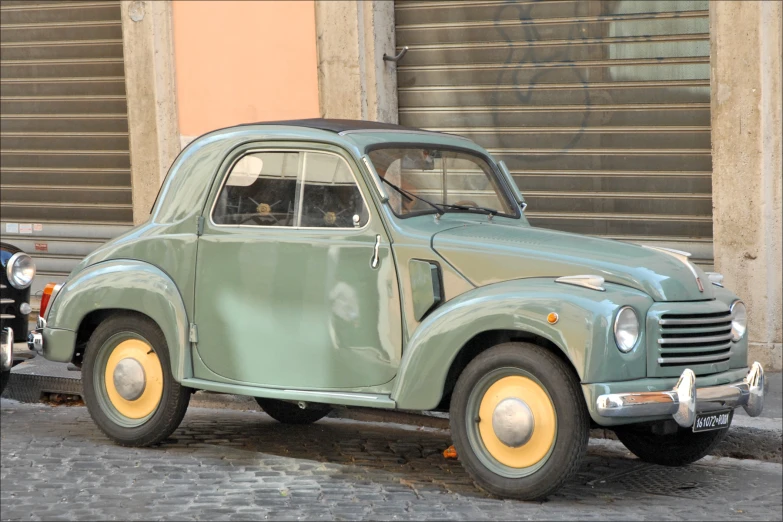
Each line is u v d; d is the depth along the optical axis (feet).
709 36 35.78
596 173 37.83
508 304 20.65
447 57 39.96
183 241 24.76
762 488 23.07
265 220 23.95
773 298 34.40
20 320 29.17
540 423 20.53
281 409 28.58
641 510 20.90
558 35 38.17
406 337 22.17
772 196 34.22
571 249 21.83
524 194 38.99
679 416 20.22
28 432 27.63
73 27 45.85
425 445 26.50
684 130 36.40
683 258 22.70
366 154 23.20
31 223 47.03
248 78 41.19
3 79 47.16
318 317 23.06
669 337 21.03
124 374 25.55
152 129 42.80
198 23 41.83
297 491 21.83
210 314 24.27
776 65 33.96
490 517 19.94
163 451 25.43
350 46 39.22
